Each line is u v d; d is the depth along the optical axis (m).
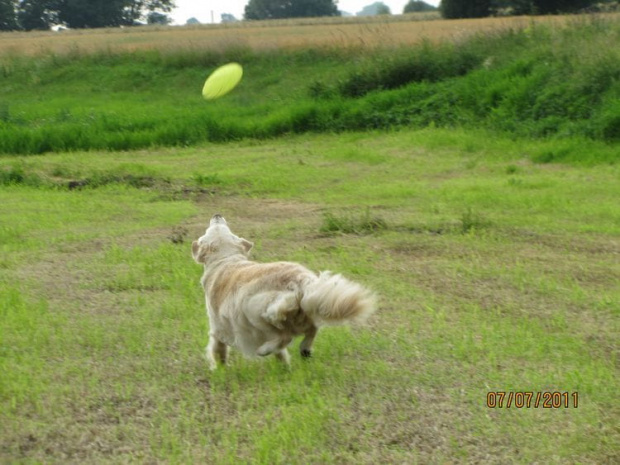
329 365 6.14
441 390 5.71
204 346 6.62
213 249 6.35
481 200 12.46
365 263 9.19
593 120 17.23
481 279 8.54
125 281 8.52
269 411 5.34
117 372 6.10
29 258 9.60
